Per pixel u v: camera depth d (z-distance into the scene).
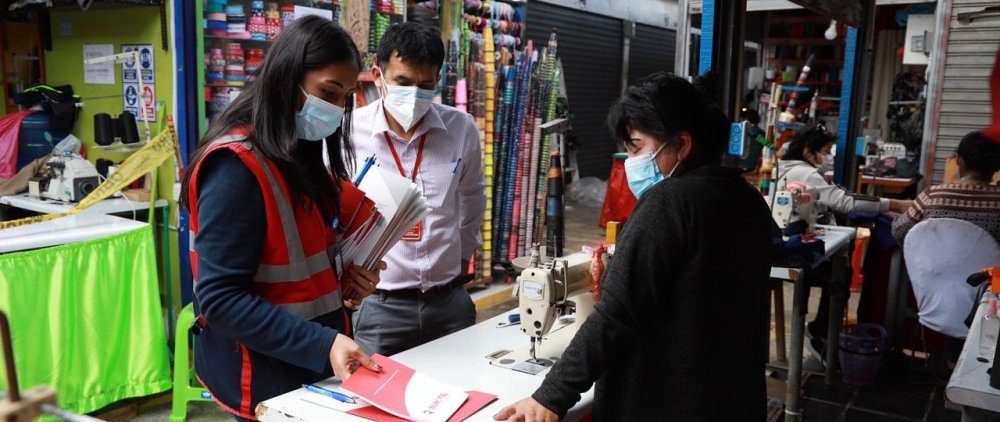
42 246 2.97
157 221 3.84
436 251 2.28
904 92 7.40
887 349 4.00
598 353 1.38
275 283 1.49
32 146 4.02
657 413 1.43
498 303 5.11
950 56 5.69
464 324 2.40
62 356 2.93
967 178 3.34
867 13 4.14
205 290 1.41
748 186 1.51
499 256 5.34
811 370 4.05
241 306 1.41
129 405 3.22
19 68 4.41
